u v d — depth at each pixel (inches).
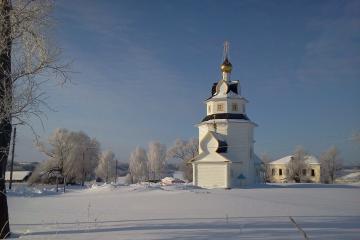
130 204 1330.0
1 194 709.9
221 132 2352.4
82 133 3843.5
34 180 3754.9
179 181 3129.9
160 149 4564.5
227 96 2416.3
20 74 655.8
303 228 731.4
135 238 620.4
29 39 668.7
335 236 621.9
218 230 699.4
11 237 694.5
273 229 708.0
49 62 669.3
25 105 642.2
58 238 636.7
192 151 4217.5
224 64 2507.4
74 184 3806.6
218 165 2213.3
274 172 4522.6
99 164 4552.2
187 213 1045.2
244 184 2308.1
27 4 663.8
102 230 730.8
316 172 4197.8
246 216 968.3
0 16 642.8
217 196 1542.8
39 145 776.9
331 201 1421.0
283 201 1387.8
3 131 677.9
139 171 4522.6
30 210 1221.7
